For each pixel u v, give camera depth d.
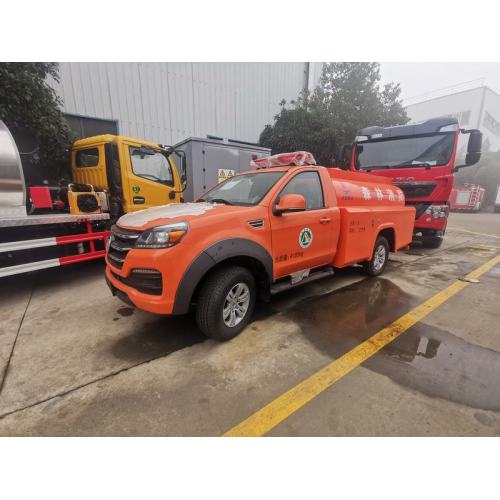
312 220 3.36
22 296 3.98
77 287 4.32
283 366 2.45
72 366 2.46
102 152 5.11
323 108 12.20
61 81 8.23
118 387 2.21
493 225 12.48
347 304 3.65
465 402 2.04
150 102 9.98
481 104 31.14
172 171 5.94
